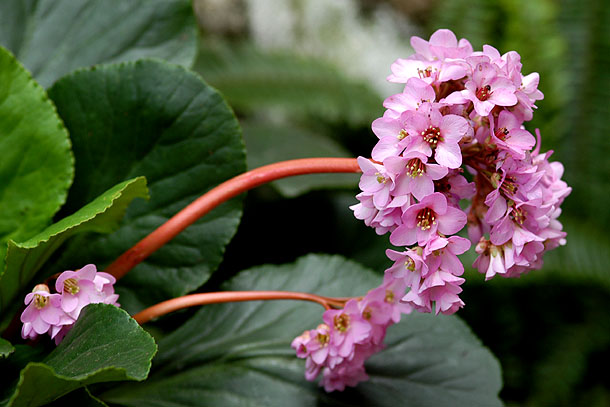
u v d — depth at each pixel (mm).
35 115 654
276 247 818
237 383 666
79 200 670
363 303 633
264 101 1340
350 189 879
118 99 671
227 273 781
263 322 688
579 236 1383
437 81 605
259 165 829
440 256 601
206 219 674
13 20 704
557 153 1495
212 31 1710
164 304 631
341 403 662
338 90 1428
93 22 708
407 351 681
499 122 601
